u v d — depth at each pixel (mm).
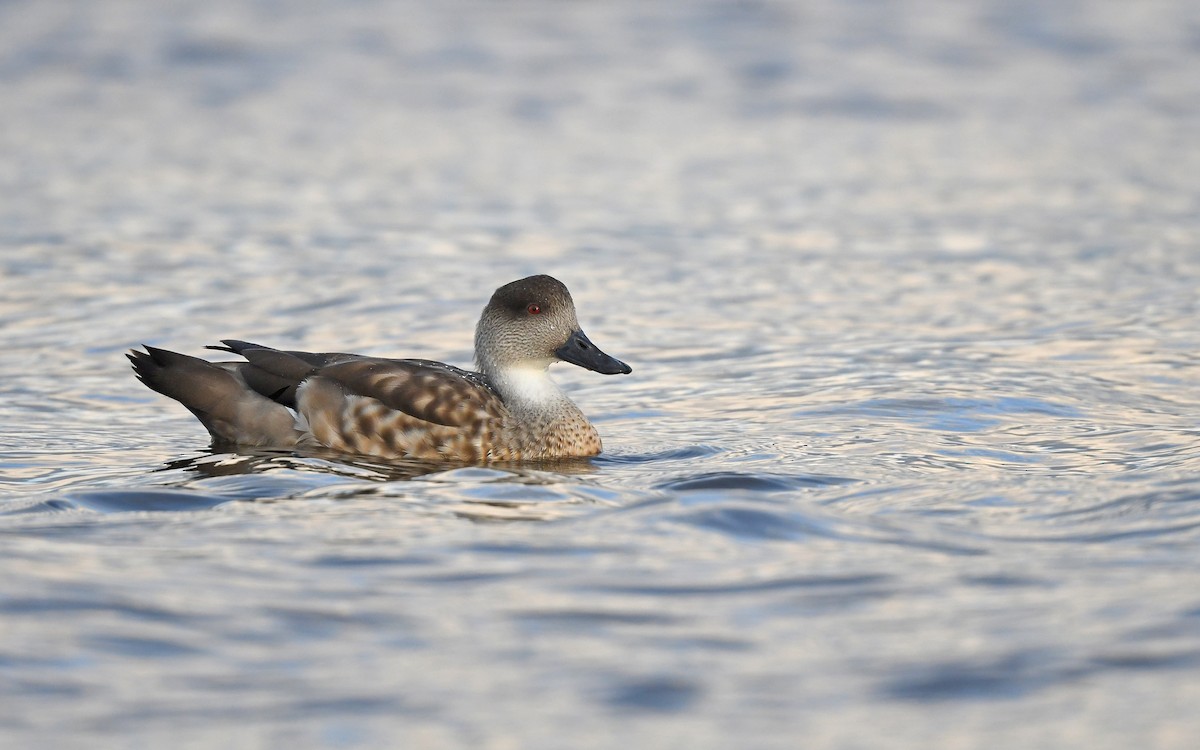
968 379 16359
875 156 33844
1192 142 34812
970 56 45594
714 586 9148
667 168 32656
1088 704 7418
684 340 19203
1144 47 46375
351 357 14273
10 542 10023
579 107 39312
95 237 25688
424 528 10492
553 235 26438
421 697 7543
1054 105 39312
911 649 8109
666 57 45500
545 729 7211
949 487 11695
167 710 7375
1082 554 9711
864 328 19688
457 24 49719
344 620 8555
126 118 37094
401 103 39500
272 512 11000
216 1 52125
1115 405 14938
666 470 12773
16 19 48188
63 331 19516
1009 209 28328
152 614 8586
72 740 7047
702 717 7328
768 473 12305
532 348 14375
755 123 37594
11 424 14781
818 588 9094
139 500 11398
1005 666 7871
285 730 7172
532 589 9094
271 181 31016
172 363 14195
